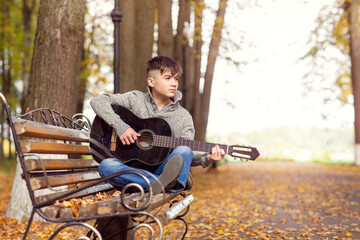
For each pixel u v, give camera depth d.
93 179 3.49
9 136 25.33
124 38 9.62
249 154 3.06
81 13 6.23
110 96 3.35
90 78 17.02
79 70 15.84
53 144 2.90
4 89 22.62
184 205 3.06
